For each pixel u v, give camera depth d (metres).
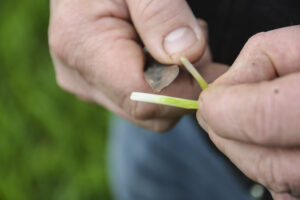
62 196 0.49
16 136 0.52
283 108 0.22
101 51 0.30
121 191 0.45
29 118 0.53
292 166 0.23
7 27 0.59
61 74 0.34
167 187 0.43
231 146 0.24
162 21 0.28
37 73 0.57
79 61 0.31
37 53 0.58
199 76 0.27
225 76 0.25
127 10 0.31
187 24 0.29
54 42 0.31
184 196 0.43
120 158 0.44
